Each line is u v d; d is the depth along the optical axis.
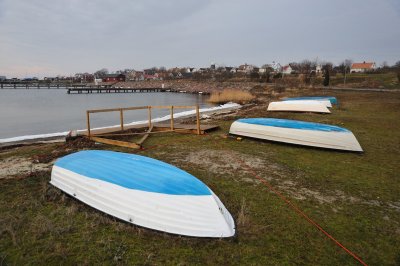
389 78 54.34
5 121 19.86
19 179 5.76
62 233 3.77
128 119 20.66
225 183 5.49
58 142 10.46
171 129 11.01
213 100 36.38
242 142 9.11
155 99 46.28
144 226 3.84
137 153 7.82
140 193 4.03
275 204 4.64
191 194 3.94
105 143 9.08
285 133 8.67
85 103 37.66
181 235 3.64
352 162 7.01
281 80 63.22
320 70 83.31
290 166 6.63
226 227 3.70
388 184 5.63
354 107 18.41
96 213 4.27
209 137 9.93
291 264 3.20
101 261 3.21
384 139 9.45
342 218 4.26
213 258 3.25
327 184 5.57
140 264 3.16
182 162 6.88
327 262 3.26
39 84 99.69
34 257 3.30
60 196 4.89
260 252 3.39
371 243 3.65
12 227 3.89
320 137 8.09
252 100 31.56
